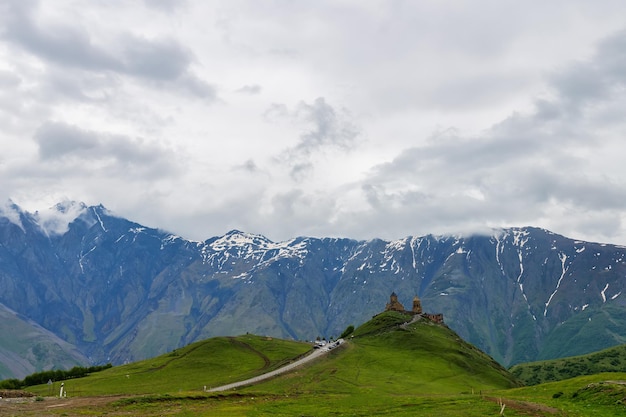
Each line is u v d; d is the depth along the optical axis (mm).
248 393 136125
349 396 138875
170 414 95875
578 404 98500
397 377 195625
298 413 101250
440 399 120312
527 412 90438
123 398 118812
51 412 95250
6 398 122438
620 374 135500
